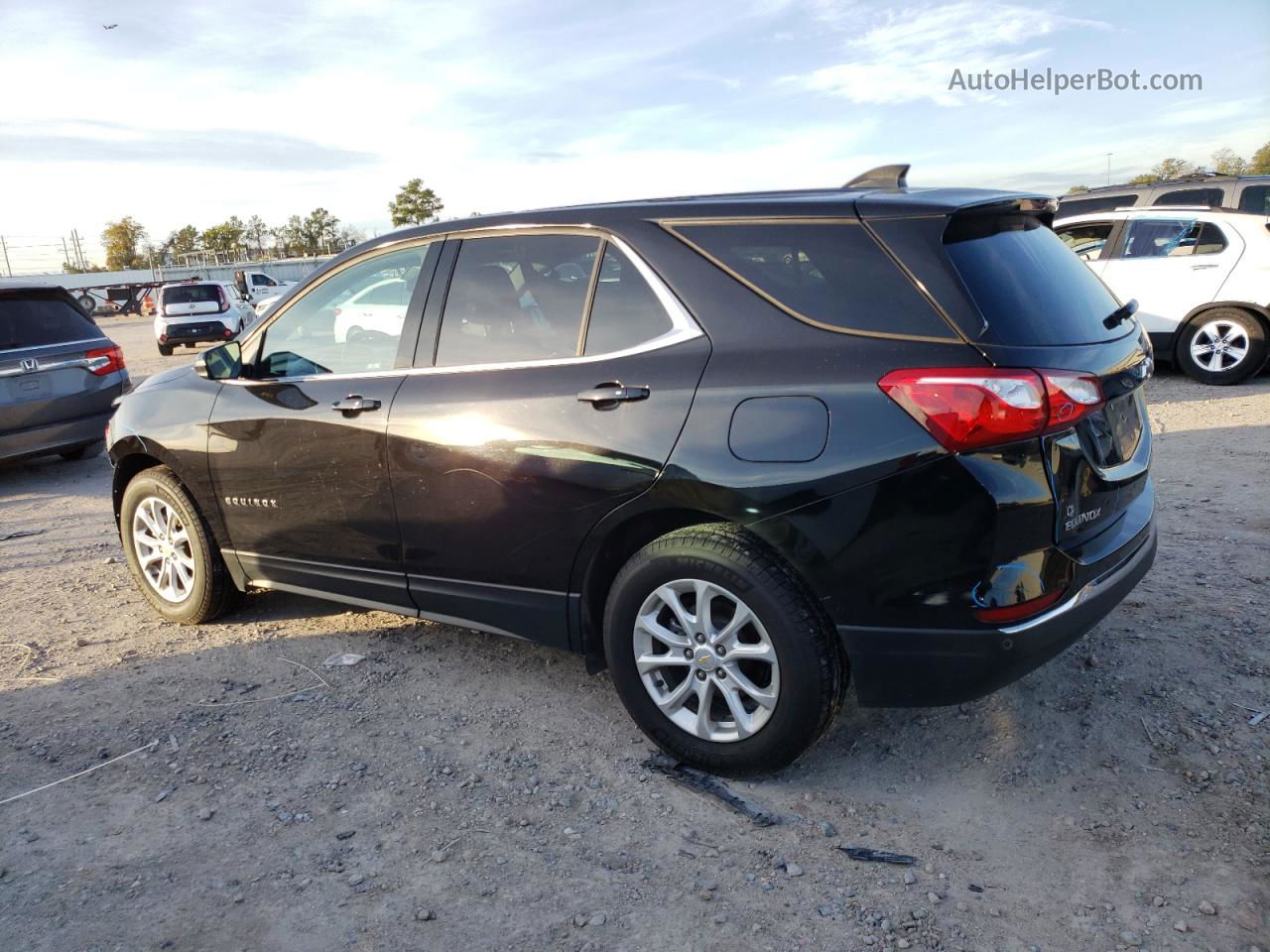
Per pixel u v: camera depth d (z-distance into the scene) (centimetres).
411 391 339
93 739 334
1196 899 233
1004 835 264
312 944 230
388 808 286
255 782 302
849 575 259
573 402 300
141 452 434
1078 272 301
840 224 269
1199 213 921
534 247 322
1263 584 407
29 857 267
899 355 252
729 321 279
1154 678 336
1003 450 243
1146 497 317
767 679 293
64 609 473
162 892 251
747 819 275
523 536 317
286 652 404
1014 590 248
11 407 761
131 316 4859
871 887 245
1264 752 290
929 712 327
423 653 397
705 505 274
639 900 243
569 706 346
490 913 239
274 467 379
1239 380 902
